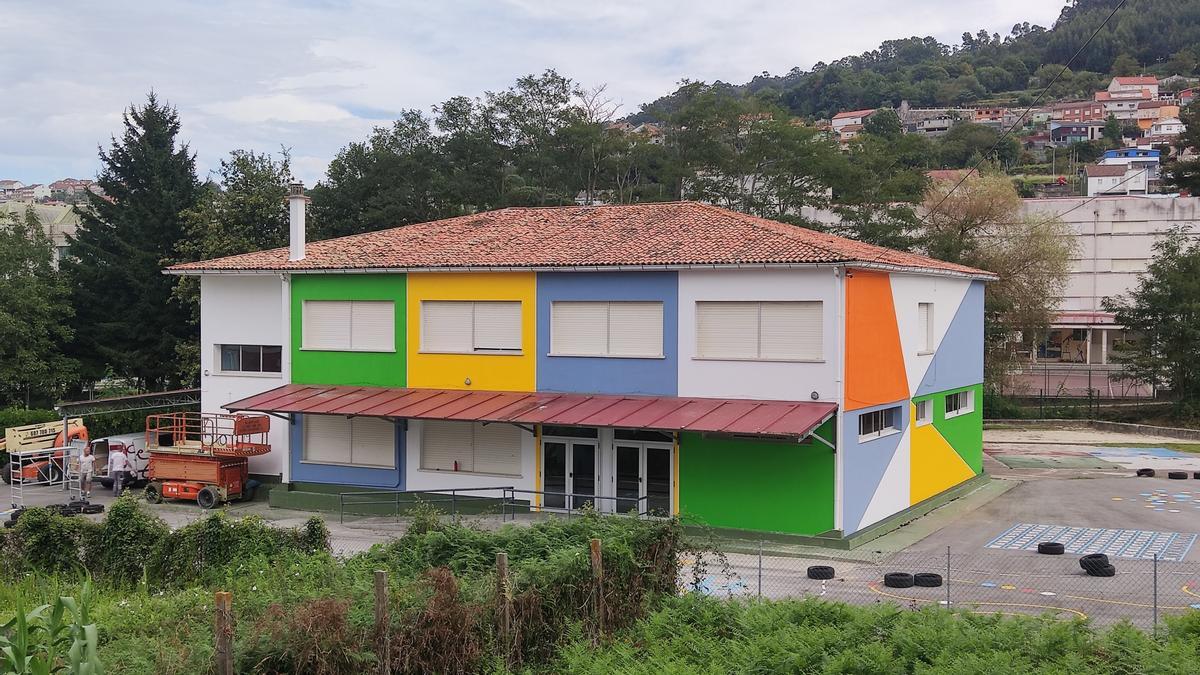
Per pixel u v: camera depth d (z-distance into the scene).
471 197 66.38
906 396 30.16
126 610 13.46
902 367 29.81
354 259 32.53
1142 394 63.88
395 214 62.28
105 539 20.09
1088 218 84.56
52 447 37.69
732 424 24.77
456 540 15.01
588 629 13.80
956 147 133.12
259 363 35.75
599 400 28.23
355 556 15.84
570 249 30.27
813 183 62.25
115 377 57.59
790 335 26.47
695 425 24.92
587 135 68.19
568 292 29.17
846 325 25.95
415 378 31.41
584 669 12.52
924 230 60.16
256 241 53.00
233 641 10.17
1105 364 88.31
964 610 14.99
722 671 12.43
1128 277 83.69
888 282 28.78
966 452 35.91
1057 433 53.19
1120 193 104.81
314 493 32.16
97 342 54.03
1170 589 20.27
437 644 11.75
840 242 30.84
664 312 28.00
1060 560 23.62
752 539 26.31
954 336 34.53
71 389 56.59
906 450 30.14
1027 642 13.59
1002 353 57.56
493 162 68.06
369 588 12.30
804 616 14.87
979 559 23.94
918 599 19.75
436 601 12.02
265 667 10.21
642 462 28.11
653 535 15.73
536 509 29.48
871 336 27.62
